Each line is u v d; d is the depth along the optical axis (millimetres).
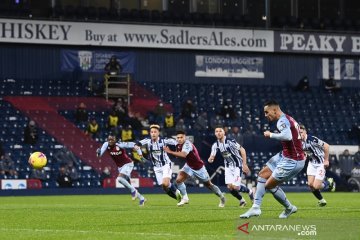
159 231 17922
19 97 56031
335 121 60688
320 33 60250
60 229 18828
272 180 19938
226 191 51250
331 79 62750
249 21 61031
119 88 58031
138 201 36500
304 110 60938
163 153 30125
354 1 64500
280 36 59438
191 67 61625
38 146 52844
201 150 53781
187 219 21391
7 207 30266
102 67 59469
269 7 62031
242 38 58531
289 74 63562
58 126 54625
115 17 57938
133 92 59125
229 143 29484
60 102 56562
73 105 56688
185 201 30484
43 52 58375
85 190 49719
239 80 62562
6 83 56812
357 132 59875
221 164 52469
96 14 57656
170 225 19422
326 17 63938
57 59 58688
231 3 61875
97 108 56938
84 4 58969
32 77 58031
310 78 63969
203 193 49562
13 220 22156
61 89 57625
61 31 54875
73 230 18422
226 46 58188
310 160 30406
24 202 36062
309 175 30453
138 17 58531
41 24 54469
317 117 60625
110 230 18328
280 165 19797
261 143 55125
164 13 59062
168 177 30125
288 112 60375
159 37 56812
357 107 62344
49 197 44125
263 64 63031
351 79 64562
